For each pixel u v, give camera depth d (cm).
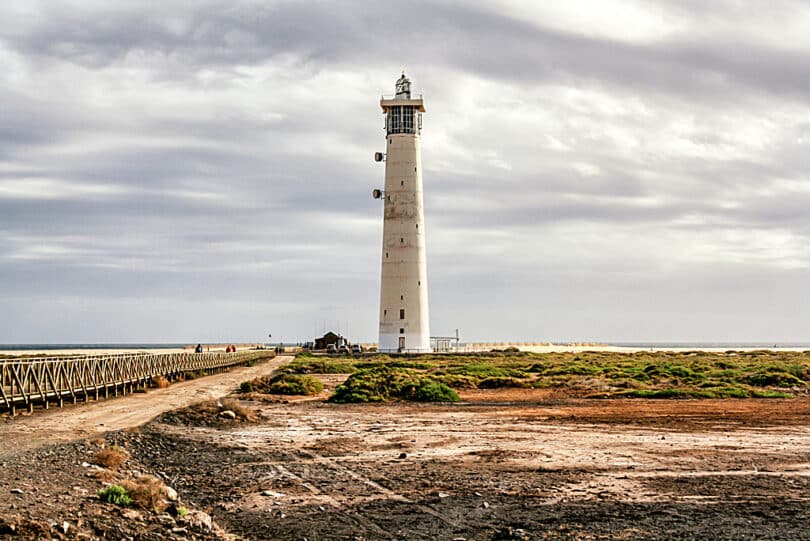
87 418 3650
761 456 2972
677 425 3844
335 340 15612
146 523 1803
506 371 8125
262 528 1970
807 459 2906
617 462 2855
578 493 2361
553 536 1911
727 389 5478
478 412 4491
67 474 2195
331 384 7012
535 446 3216
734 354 13475
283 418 4191
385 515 2103
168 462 2806
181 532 1791
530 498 2297
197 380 6975
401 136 12031
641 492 2375
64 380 4300
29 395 3809
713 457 2950
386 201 12031
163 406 4259
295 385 5909
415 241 11956
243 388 5781
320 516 2088
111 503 1895
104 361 4906
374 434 3572
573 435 3519
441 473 2662
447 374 7612
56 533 1573
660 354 13600
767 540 1883
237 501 2245
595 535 1919
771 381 6072
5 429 3183
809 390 5731
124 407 4197
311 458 2942
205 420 3878
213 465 2780
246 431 3638
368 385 5394
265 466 2769
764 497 2311
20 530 1552
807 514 2120
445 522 2036
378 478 2577
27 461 2359
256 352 12838
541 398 5347
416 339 11994
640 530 1961
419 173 12119
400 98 12175
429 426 3850
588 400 5153
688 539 1891
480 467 2770
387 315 12000
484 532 1948
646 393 5353
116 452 2588
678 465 2794
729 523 2025
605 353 14075
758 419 4062
